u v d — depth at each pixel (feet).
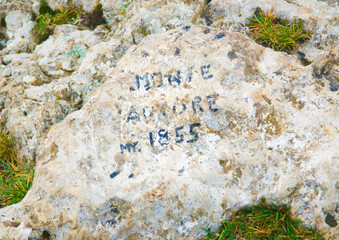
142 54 8.56
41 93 11.64
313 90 7.98
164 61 8.33
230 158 7.65
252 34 10.18
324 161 7.37
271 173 7.61
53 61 12.72
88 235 7.43
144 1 11.65
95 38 13.03
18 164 11.35
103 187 7.54
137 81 8.25
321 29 9.73
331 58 8.27
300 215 7.50
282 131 7.80
